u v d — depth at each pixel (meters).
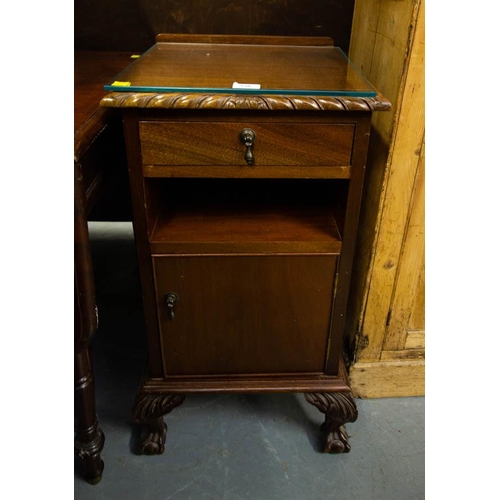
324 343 0.91
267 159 0.73
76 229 0.67
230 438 1.01
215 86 0.70
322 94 0.69
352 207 0.78
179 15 1.15
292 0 1.12
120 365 1.21
